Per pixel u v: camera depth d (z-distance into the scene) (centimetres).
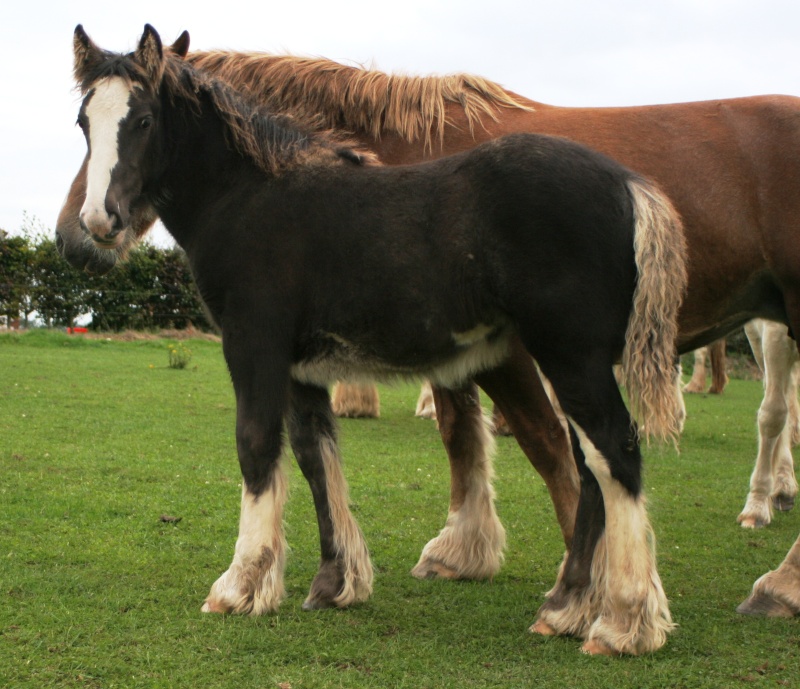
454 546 454
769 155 397
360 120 460
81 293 2088
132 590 402
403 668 322
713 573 475
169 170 389
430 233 345
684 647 345
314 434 404
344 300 356
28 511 540
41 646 330
